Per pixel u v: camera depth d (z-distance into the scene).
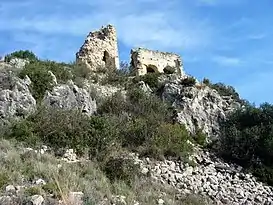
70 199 21.22
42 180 24.08
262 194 32.62
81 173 27.34
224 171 34.75
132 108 39.19
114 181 27.94
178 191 29.64
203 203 28.56
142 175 30.28
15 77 36.91
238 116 41.22
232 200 30.94
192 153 35.97
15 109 34.06
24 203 20.78
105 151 31.83
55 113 33.56
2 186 22.45
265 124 39.78
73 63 47.16
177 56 53.56
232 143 38.03
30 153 27.78
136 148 34.31
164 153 34.47
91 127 33.44
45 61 44.16
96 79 45.03
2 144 28.77
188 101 41.03
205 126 40.06
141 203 25.41
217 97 42.88
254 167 36.06
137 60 50.88
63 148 31.36
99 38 51.25
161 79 45.78
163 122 38.03
